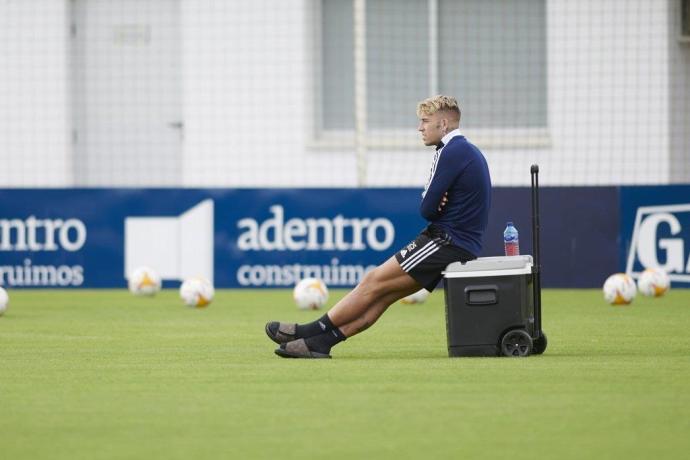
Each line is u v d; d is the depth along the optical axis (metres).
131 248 53.81
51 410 20.66
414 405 20.88
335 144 65.56
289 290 53.03
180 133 68.19
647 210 51.81
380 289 27.55
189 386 23.36
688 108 63.22
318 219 52.88
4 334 34.81
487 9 65.50
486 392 22.23
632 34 63.06
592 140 63.84
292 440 18.02
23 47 67.06
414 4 65.75
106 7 68.50
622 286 44.12
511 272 27.25
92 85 68.69
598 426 18.97
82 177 68.56
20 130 67.31
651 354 28.58
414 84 65.94
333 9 66.19
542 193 51.94
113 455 17.14
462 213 27.31
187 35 65.69
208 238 53.53
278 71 65.50
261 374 25.00
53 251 54.00
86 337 33.88
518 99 65.50
